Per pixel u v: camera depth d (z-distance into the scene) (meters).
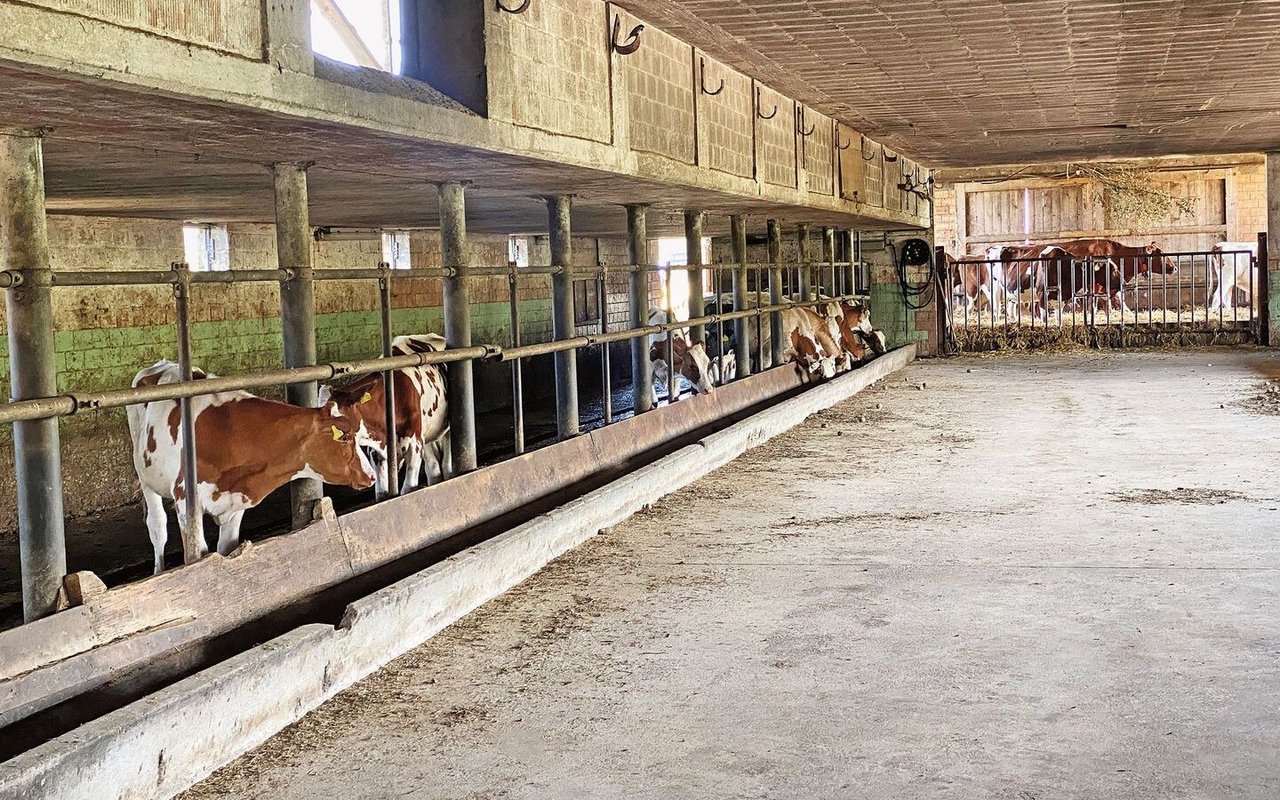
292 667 4.11
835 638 4.86
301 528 5.20
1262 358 16.98
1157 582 5.52
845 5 7.17
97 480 9.55
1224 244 24.11
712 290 20.17
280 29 4.10
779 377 13.18
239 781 3.64
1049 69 9.64
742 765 3.63
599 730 3.96
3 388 8.38
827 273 19.19
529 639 5.00
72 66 3.26
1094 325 19.91
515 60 5.79
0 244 4.73
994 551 6.23
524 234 15.94
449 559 5.34
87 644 3.93
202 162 5.57
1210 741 3.68
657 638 4.95
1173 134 14.78
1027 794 3.35
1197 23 7.98
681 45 8.20
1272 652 4.51
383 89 4.81
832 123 12.56
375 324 13.78
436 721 4.09
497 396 16.44
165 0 3.60
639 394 9.67
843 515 7.28
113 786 3.30
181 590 4.40
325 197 8.14
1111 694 4.11
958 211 26.36
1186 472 8.30
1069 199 25.73
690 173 8.30
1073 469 8.59
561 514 6.43
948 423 11.33
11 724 3.67
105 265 9.72
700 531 6.94
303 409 5.59
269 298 11.77
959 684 4.27
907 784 3.45
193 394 4.45
